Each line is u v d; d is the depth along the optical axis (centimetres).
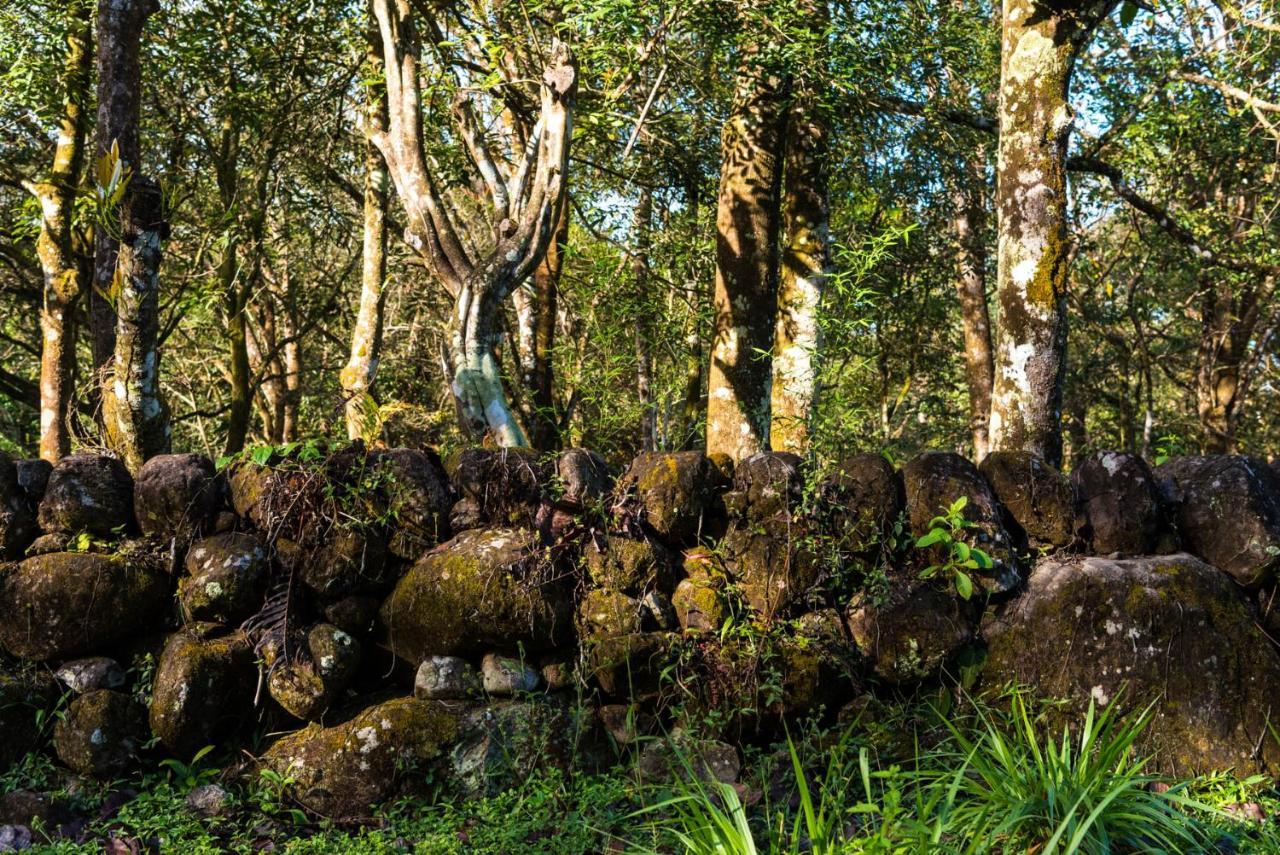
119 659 394
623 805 371
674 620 401
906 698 402
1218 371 1467
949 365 1592
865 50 640
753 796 370
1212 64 895
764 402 645
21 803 361
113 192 441
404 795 379
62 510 396
